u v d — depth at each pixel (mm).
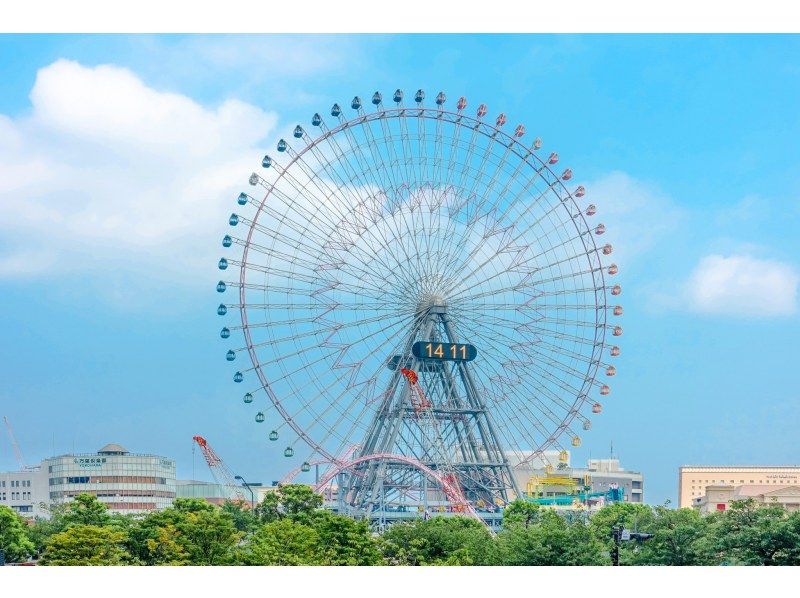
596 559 177250
